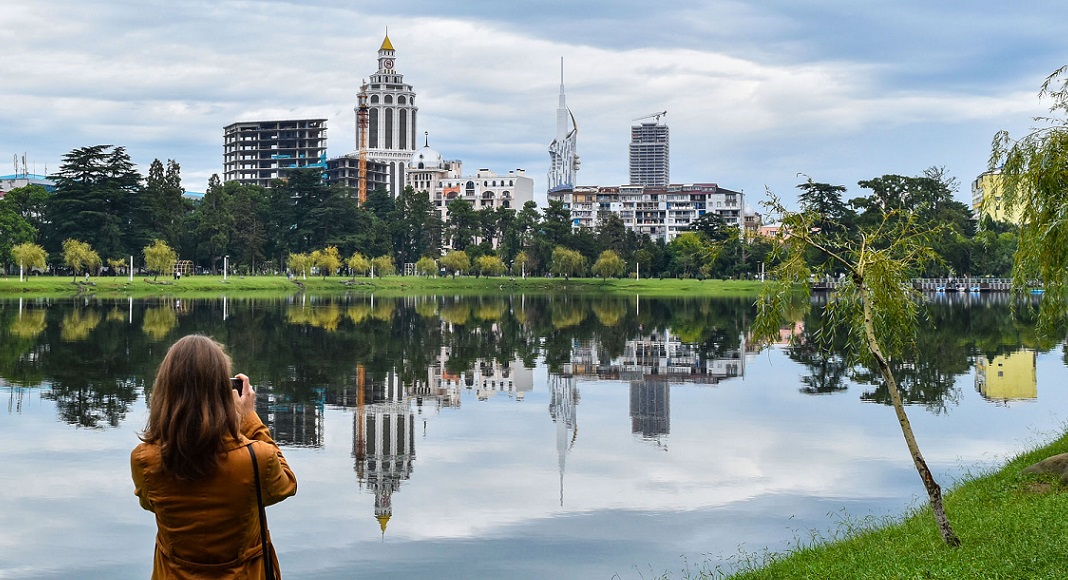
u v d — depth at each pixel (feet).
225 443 19.34
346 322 250.37
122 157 496.64
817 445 88.28
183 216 575.38
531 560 56.44
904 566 39.75
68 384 125.90
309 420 103.96
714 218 602.44
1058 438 81.46
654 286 553.23
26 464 79.77
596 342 201.98
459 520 65.00
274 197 592.60
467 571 54.60
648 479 76.07
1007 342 185.88
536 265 611.47
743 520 63.93
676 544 59.11
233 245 564.71
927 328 220.64
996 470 71.15
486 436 94.99
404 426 100.63
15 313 262.88
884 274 42.45
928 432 92.99
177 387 19.19
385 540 60.59
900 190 432.66
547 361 163.84
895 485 72.49
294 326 231.91
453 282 574.15
